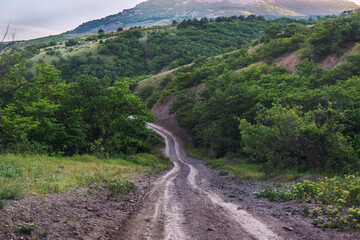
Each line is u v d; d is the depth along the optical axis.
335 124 17.39
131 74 150.50
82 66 139.75
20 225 4.31
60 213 5.61
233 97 36.88
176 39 181.25
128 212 7.05
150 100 96.50
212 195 10.61
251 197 10.02
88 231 5.04
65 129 24.52
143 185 12.59
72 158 19.12
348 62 38.59
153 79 119.44
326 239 4.65
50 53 149.50
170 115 80.00
